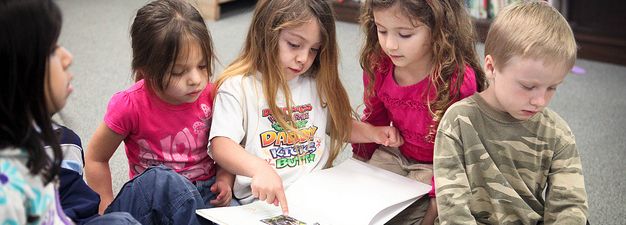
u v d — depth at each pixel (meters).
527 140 1.22
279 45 1.30
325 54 1.36
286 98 1.34
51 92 0.89
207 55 1.27
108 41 2.89
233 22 3.22
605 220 1.69
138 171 1.39
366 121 1.53
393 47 1.29
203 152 1.39
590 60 2.87
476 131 1.22
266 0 1.30
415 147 1.46
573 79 2.66
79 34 2.97
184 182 1.20
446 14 1.28
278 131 1.35
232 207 1.23
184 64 1.23
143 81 1.33
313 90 1.41
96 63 2.63
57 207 0.96
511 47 1.13
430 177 1.43
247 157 1.27
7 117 0.84
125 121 1.32
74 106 2.23
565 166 1.22
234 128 1.31
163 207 1.19
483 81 1.40
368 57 1.43
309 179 1.36
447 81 1.33
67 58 0.91
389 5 1.25
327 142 1.52
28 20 0.82
